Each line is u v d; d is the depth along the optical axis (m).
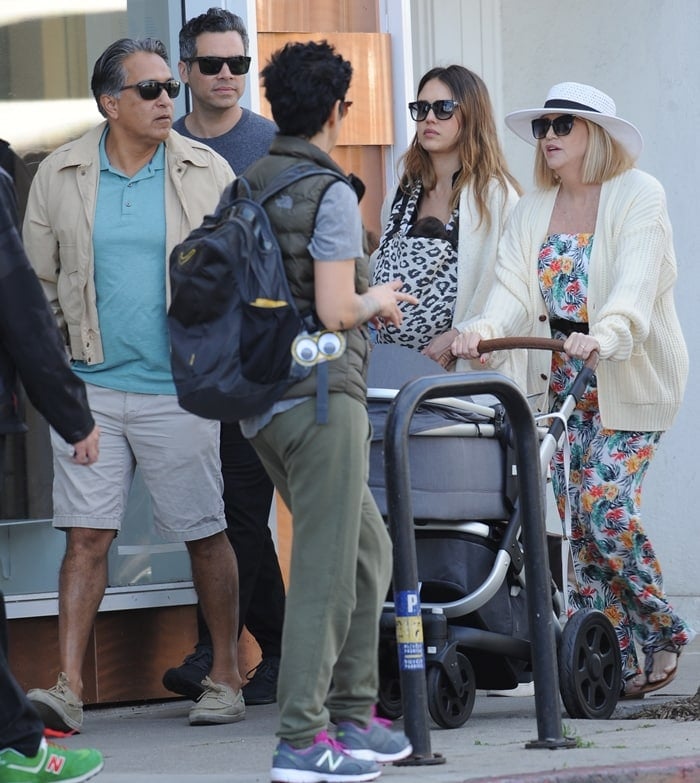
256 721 15.91
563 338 16.66
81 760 10.56
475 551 14.36
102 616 17.72
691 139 24.47
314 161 10.62
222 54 17.28
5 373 10.35
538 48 25.05
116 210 15.38
